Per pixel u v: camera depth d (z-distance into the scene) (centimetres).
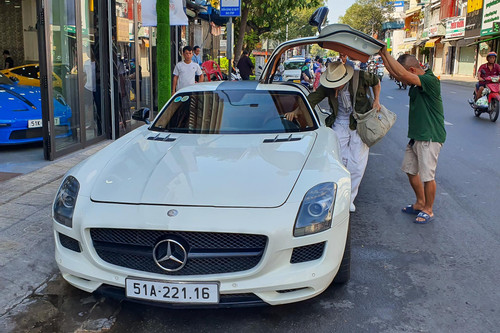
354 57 477
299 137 404
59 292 346
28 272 371
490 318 318
